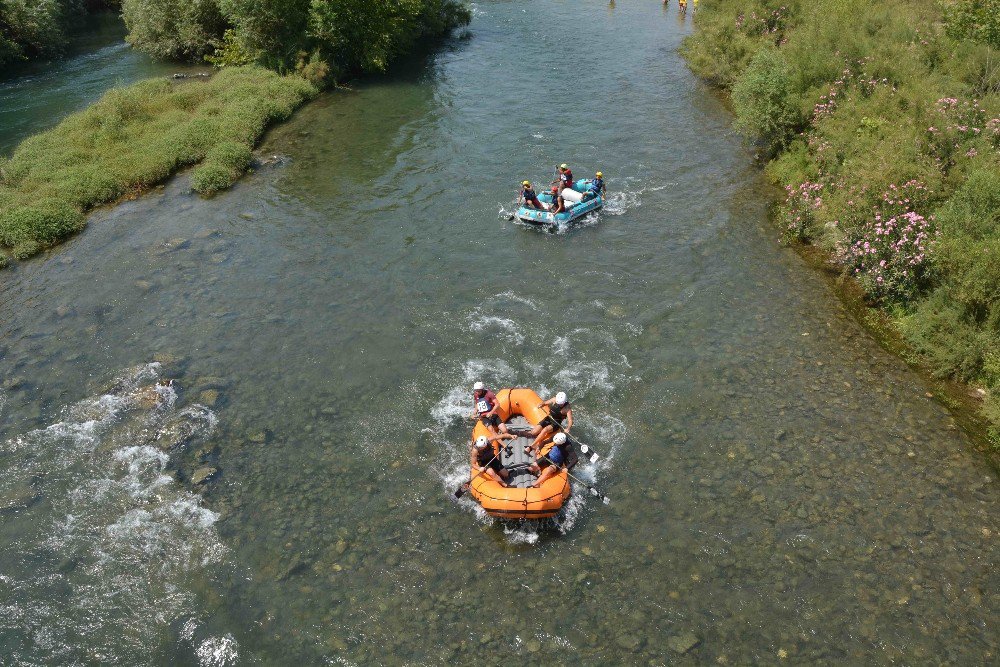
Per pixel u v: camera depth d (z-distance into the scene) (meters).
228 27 37.00
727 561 10.34
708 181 21.94
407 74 34.31
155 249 19.00
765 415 12.87
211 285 17.34
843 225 17.03
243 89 29.41
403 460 12.27
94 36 43.69
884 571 10.09
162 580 10.30
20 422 13.12
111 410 13.39
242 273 17.84
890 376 13.70
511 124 27.17
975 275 13.73
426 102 30.14
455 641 9.40
